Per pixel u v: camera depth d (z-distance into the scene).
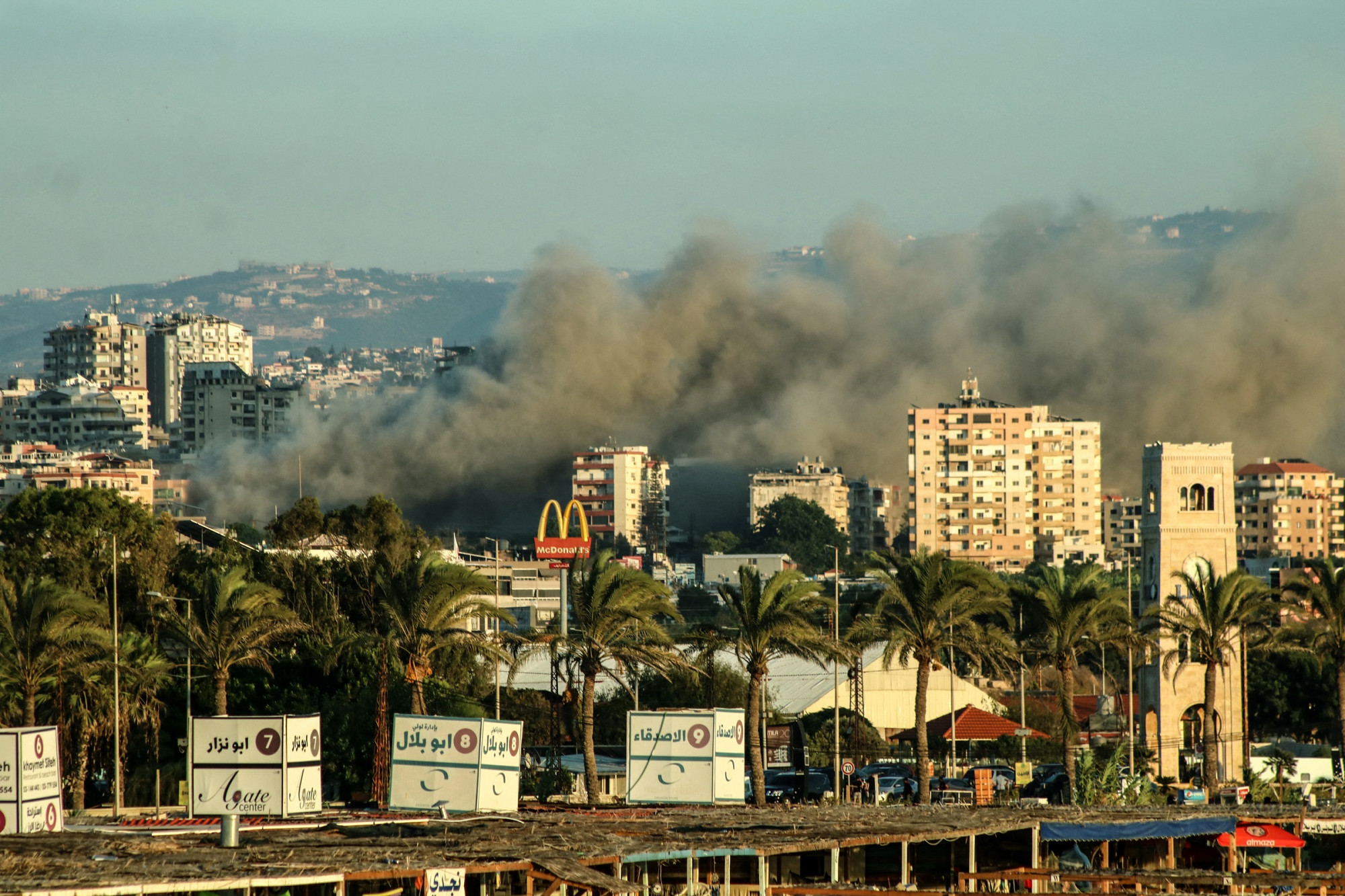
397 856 184.50
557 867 185.38
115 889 159.12
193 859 181.75
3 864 174.25
